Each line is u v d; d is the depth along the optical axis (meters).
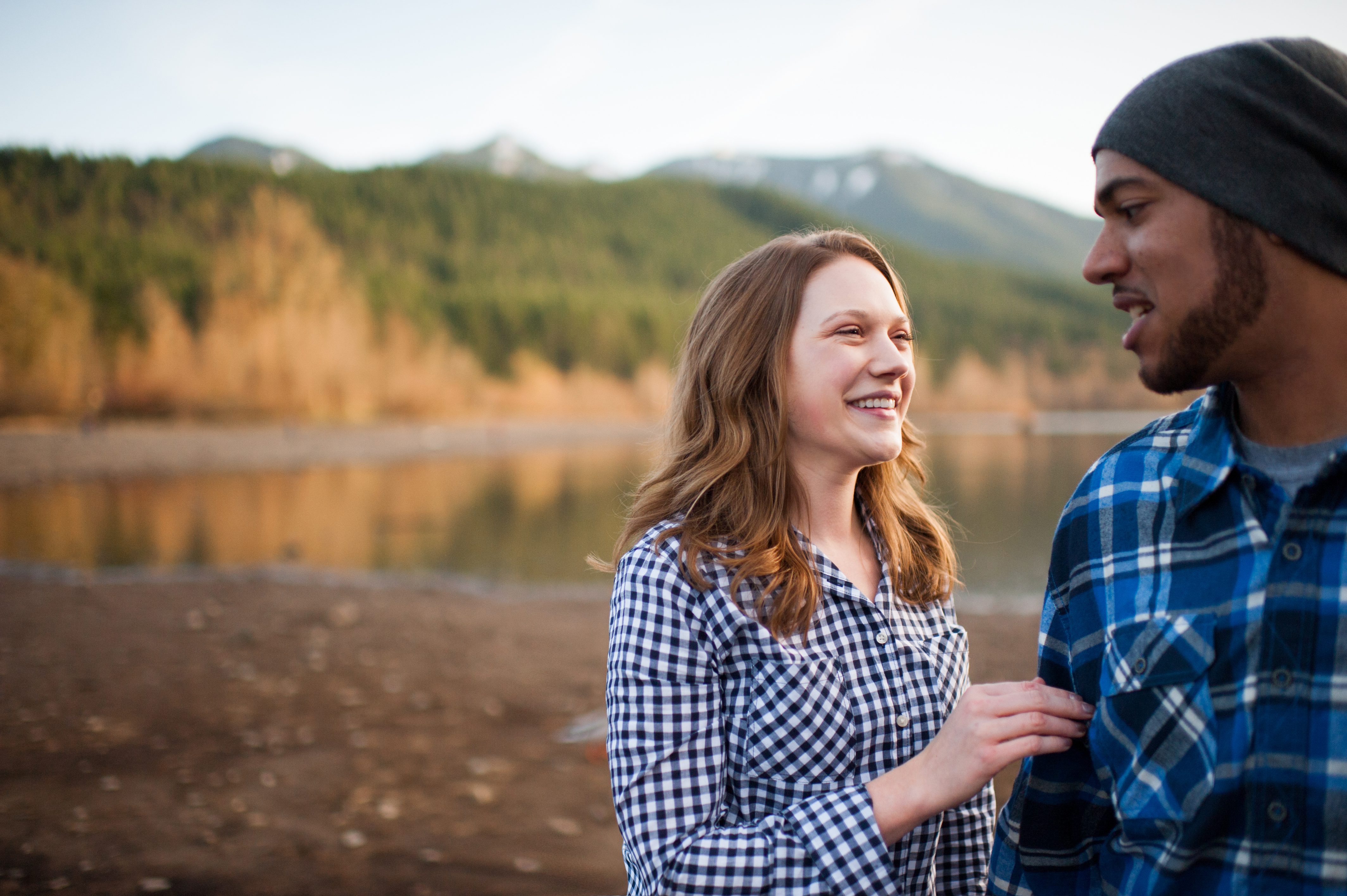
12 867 3.92
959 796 1.12
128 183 101.44
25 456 41.00
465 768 5.33
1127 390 114.06
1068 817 1.19
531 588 14.10
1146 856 1.02
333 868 3.96
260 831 4.36
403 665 7.99
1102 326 123.19
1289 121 0.91
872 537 1.51
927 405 105.19
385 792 4.91
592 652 8.70
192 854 4.09
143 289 72.44
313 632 9.46
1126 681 1.07
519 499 29.36
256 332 74.06
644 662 1.24
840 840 1.11
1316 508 0.94
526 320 100.56
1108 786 1.09
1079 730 1.14
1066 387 113.50
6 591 12.02
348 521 23.41
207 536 20.45
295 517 24.36
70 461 40.94
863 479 1.53
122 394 64.75
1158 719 1.02
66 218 93.75
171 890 3.74
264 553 17.84
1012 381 112.12
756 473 1.36
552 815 4.62
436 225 141.88
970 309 123.88
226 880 3.84
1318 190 0.90
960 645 1.50
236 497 29.69
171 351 68.56
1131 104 1.00
